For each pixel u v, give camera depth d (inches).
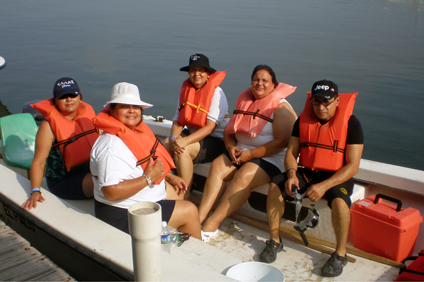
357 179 130.6
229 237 127.7
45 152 115.6
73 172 125.6
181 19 947.3
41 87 428.8
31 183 111.7
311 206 119.6
